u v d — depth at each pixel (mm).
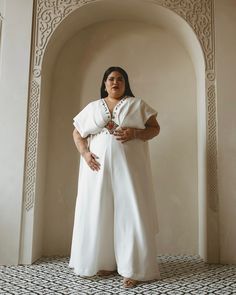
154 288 2176
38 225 3098
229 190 2986
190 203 3389
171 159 3461
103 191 2363
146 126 2582
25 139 2982
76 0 3236
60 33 3330
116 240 2336
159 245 3346
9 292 2078
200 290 2133
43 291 2102
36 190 2994
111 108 2533
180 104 3539
